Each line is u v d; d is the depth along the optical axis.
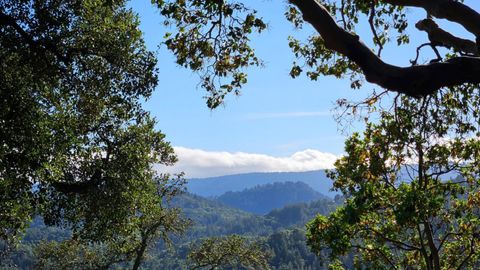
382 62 4.82
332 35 4.89
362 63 4.85
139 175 17.80
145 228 32.09
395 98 8.93
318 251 16.50
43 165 12.80
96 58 14.52
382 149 11.77
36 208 15.62
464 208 16.73
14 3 11.90
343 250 16.02
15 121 11.71
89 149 16.88
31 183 12.75
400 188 14.19
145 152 18.61
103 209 16.95
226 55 8.01
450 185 15.70
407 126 9.04
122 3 14.70
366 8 7.89
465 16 4.86
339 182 16.14
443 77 4.71
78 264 34.75
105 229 17.77
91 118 16.50
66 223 17.25
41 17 12.09
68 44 13.63
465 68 4.68
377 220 17.36
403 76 4.73
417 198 12.13
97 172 16.64
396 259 18.98
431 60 5.85
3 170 12.18
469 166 15.10
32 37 12.20
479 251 17.14
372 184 13.29
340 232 15.78
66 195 16.56
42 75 12.53
